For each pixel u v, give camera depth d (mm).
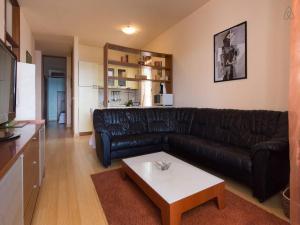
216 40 3164
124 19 3949
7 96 1623
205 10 3385
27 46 4129
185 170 1811
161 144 3088
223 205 1642
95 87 5492
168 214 1285
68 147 3922
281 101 2273
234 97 2879
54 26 4309
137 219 1532
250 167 1786
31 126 2018
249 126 2328
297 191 1335
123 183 2188
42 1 3252
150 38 5117
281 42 2260
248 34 2639
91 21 4047
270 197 1836
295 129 1374
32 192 1458
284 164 1839
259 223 1470
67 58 7035
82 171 2574
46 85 9375
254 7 2555
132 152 2867
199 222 1480
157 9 3555
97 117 3154
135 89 6035
